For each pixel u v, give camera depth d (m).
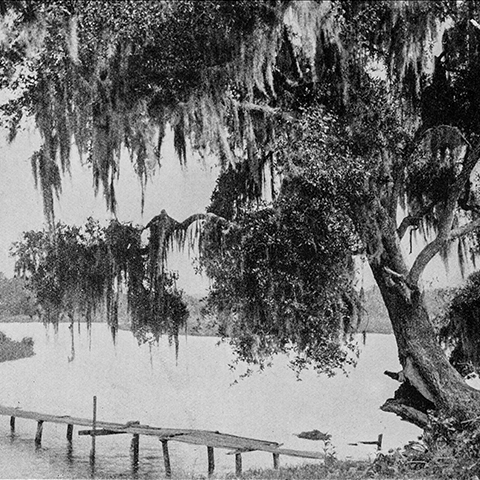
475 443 11.40
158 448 18.88
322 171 12.68
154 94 11.77
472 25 13.02
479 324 16.95
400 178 14.37
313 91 13.24
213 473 15.16
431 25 12.54
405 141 14.23
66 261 16.08
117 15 11.17
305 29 11.46
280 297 14.59
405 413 14.07
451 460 10.80
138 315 16.38
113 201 12.00
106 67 11.55
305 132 12.63
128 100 11.65
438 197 15.35
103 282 16.34
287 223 14.26
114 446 18.52
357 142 13.26
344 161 12.84
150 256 15.98
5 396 19.33
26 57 11.44
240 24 11.41
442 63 14.23
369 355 21.86
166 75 11.57
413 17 12.34
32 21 11.03
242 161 15.05
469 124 14.76
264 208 14.66
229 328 15.32
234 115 12.58
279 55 13.02
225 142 11.90
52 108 11.84
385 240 14.09
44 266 16.03
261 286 14.65
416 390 14.28
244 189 15.91
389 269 14.08
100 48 11.41
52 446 17.22
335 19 11.80
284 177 13.54
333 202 13.68
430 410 13.31
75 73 11.58
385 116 13.48
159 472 15.55
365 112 13.29
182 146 12.44
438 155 15.19
